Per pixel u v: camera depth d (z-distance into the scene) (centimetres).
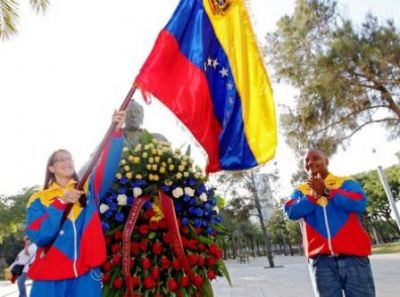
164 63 338
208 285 355
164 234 350
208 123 347
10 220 3838
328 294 351
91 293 271
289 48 1477
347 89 1380
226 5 376
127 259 321
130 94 322
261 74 362
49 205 284
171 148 378
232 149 351
